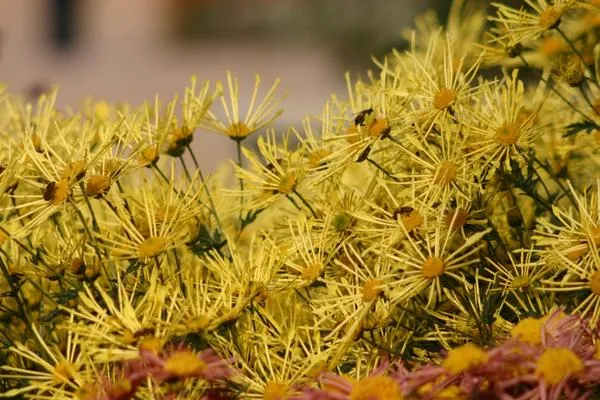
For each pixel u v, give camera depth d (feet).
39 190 6.52
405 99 6.20
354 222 6.30
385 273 6.11
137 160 6.23
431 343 6.19
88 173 6.14
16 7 39.09
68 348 5.91
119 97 36.55
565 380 5.49
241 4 34.96
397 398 5.56
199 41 36.65
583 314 5.81
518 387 5.58
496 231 6.20
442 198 6.16
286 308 6.37
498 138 6.14
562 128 6.57
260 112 6.41
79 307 5.90
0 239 6.39
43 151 6.44
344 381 5.62
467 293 6.18
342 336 6.13
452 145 6.27
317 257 6.19
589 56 6.69
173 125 6.28
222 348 6.04
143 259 6.06
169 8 37.35
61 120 6.72
